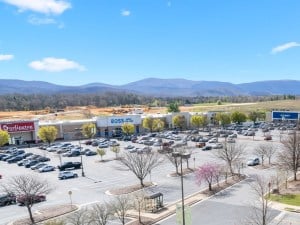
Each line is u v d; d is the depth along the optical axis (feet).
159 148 347.77
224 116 572.92
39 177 247.50
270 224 143.33
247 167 257.55
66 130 475.31
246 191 191.62
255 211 154.30
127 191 200.44
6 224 156.04
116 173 252.01
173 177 232.12
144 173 225.35
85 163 298.35
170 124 569.23
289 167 218.59
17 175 257.96
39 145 420.77
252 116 622.13
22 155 334.44
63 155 338.75
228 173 235.81
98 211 147.74
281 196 179.52
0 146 391.45
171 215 158.10
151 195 165.58
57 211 168.66
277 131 509.76
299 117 617.62
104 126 499.10
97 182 227.20
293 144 227.40
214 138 417.28
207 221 149.38
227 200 177.06
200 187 204.74
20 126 428.15
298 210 157.58
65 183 227.20
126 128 480.64
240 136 463.83
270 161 276.21
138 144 406.62
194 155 312.71
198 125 552.00
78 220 138.21
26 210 174.29
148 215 159.02
